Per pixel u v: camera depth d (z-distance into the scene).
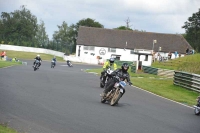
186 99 45.94
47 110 26.42
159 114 29.58
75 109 27.88
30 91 37.41
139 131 21.66
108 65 48.62
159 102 39.34
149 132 21.64
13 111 24.81
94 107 29.78
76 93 39.38
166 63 115.00
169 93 51.25
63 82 52.50
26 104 28.34
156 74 91.81
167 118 27.88
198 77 54.72
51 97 33.94
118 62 141.75
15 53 195.12
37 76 60.38
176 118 28.48
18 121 21.81
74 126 21.61
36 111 25.61
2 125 20.17
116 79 31.72
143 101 38.38
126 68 31.53
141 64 97.88
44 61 162.00
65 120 23.20
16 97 31.83
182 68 90.50
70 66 129.88
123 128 22.09
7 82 44.97
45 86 44.19
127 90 49.62
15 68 81.56
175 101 42.84
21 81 48.12
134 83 61.09
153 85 61.22
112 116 26.11
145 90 52.69
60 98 33.78
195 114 32.22
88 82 56.50
